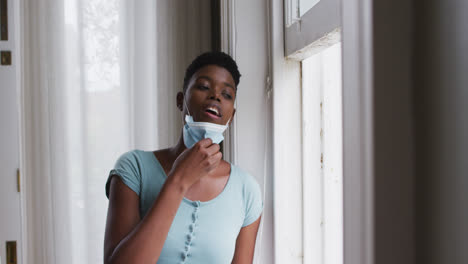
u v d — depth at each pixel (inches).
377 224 14.8
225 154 52.9
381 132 14.8
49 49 60.8
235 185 37.7
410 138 14.9
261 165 51.5
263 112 51.6
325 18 35.2
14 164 62.3
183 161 30.2
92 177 62.1
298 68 49.4
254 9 52.0
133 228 31.7
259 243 50.6
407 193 14.9
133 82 62.4
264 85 51.7
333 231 47.6
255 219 39.6
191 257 33.3
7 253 62.4
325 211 48.3
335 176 47.1
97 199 62.4
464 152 12.6
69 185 61.7
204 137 34.8
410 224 15.0
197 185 35.6
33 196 61.3
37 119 60.9
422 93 14.7
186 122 36.0
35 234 61.5
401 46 14.9
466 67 12.5
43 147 61.1
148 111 62.5
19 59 61.1
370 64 14.8
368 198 15.0
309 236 48.8
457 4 12.9
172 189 29.3
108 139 62.3
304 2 44.5
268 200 51.3
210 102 36.3
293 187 49.4
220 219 34.9
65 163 61.4
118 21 62.4
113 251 30.0
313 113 48.9
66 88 61.2
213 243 33.9
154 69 62.8
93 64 62.0
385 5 14.8
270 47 50.9
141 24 62.5
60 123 61.1
